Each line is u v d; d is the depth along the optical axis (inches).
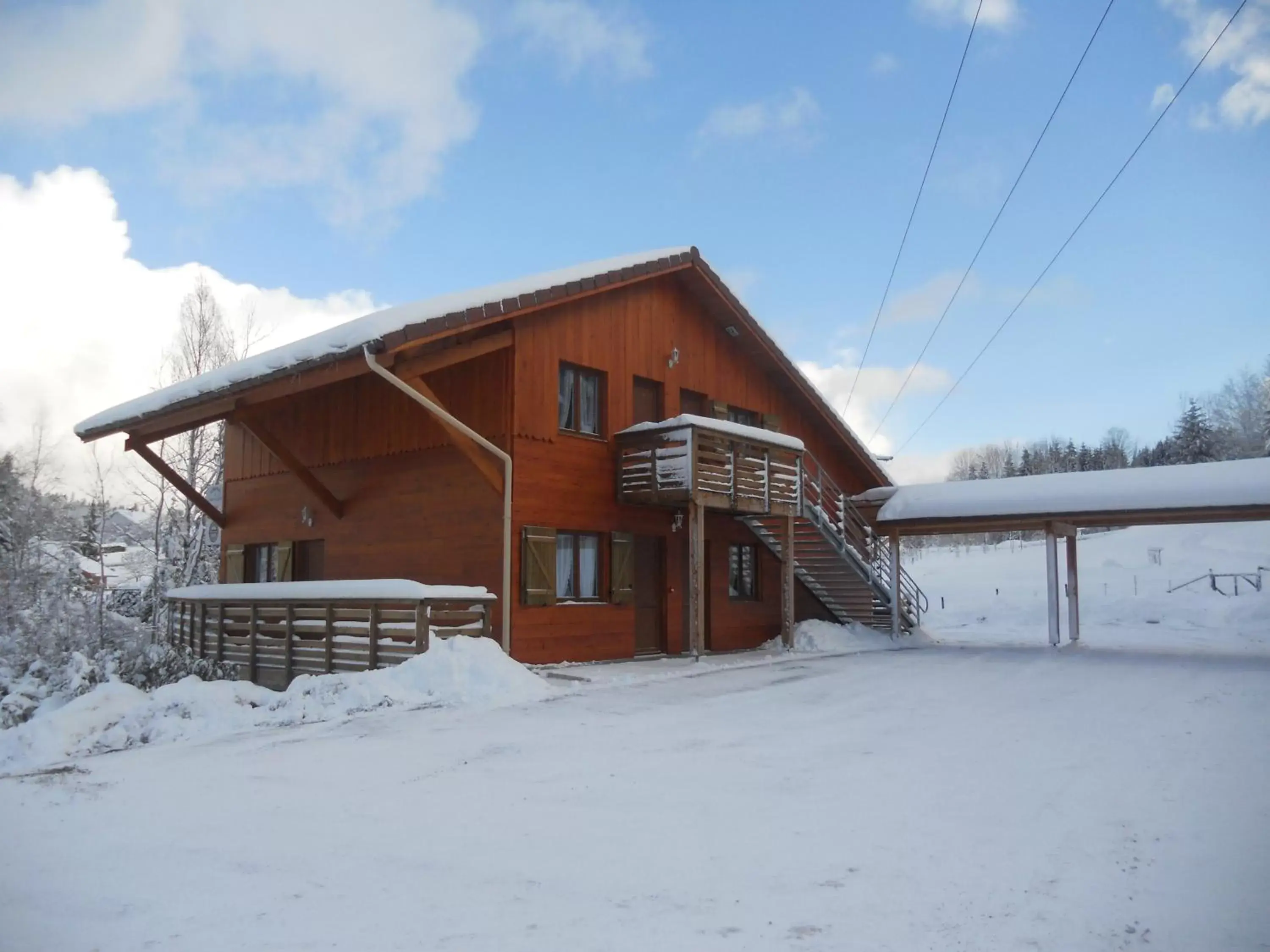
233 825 215.5
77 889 173.3
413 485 596.7
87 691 493.4
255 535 733.9
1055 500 668.1
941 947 147.3
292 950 145.6
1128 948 147.3
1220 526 1812.3
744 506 617.0
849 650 697.0
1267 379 2539.4
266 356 542.6
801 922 157.5
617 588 606.2
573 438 585.9
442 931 153.1
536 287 541.3
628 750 303.4
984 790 248.7
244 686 425.4
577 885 175.8
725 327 731.4
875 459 874.1
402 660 443.5
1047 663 585.0
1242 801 238.2
